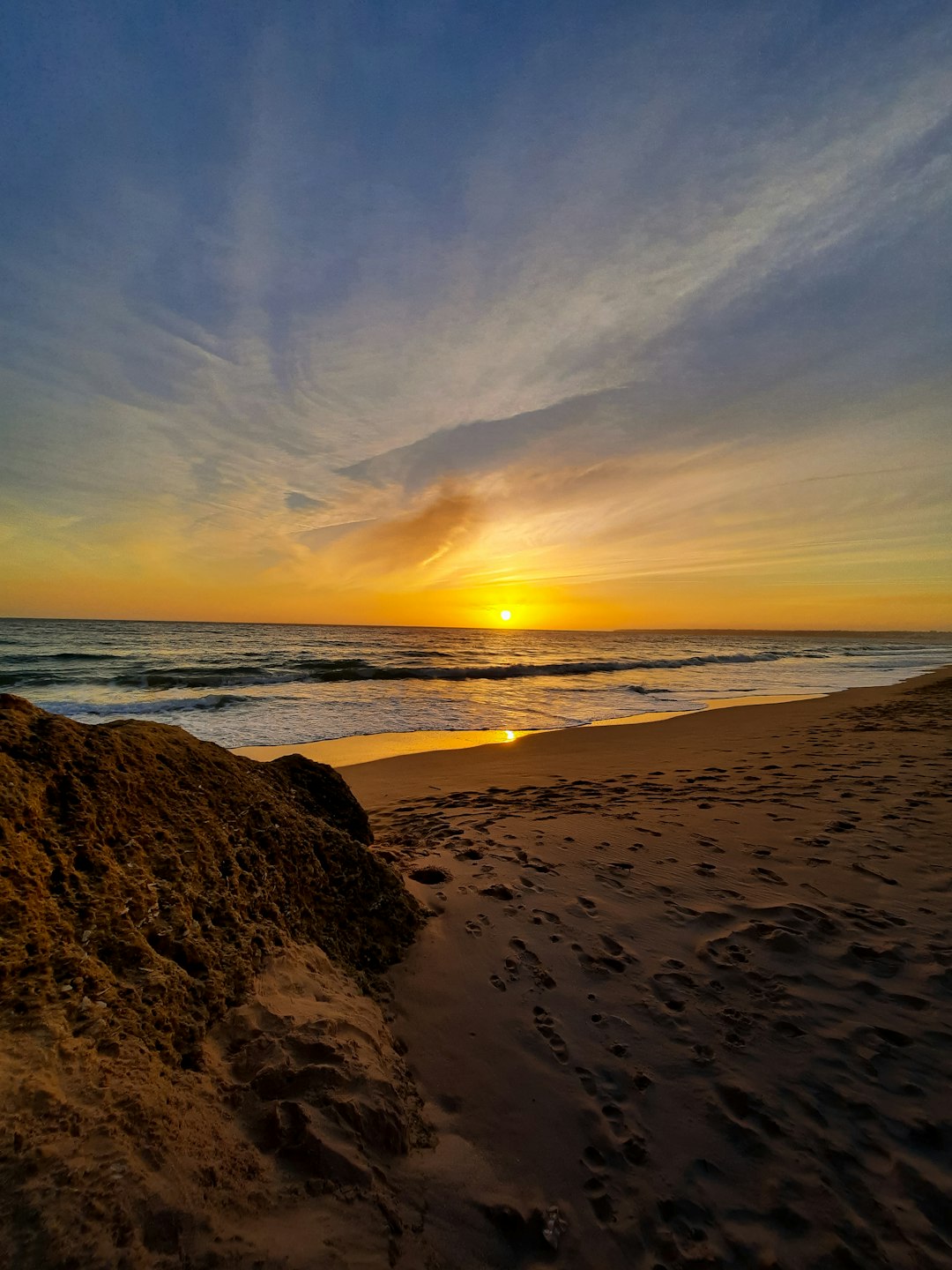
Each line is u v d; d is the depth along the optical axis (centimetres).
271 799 330
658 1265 170
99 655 2834
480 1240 171
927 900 387
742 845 493
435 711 1520
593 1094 232
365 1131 187
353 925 313
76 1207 125
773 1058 250
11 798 201
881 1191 192
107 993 180
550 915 368
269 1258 139
